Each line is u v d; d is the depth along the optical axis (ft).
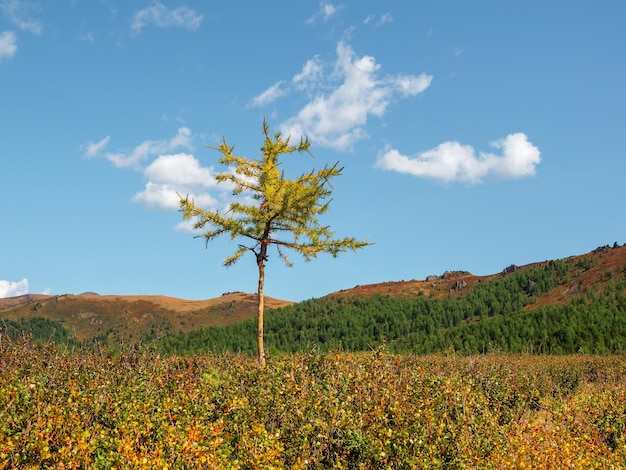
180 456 19.88
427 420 26.25
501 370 52.34
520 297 347.77
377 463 23.77
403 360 39.65
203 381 32.99
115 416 24.88
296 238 55.01
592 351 148.87
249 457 20.75
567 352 152.46
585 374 81.00
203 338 234.79
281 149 54.85
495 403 39.14
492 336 187.32
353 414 26.58
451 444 24.99
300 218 54.34
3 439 20.33
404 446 23.62
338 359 35.19
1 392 25.88
